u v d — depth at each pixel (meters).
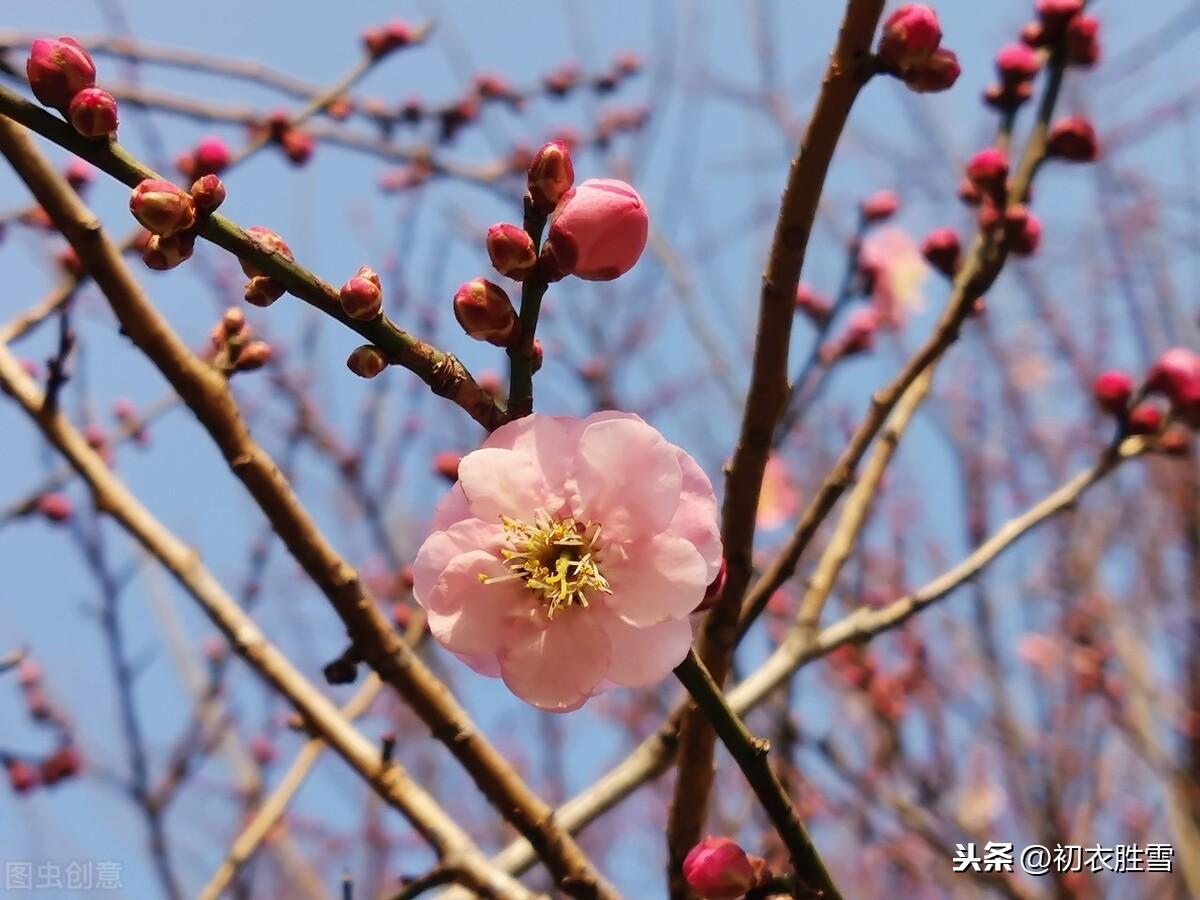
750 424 0.22
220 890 0.30
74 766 0.40
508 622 0.20
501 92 0.48
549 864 0.23
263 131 0.36
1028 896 0.37
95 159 0.19
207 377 0.23
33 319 0.29
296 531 0.23
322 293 0.19
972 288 0.26
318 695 0.26
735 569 0.22
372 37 0.38
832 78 0.20
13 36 0.32
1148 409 0.27
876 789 0.39
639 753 0.27
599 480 0.20
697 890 0.21
